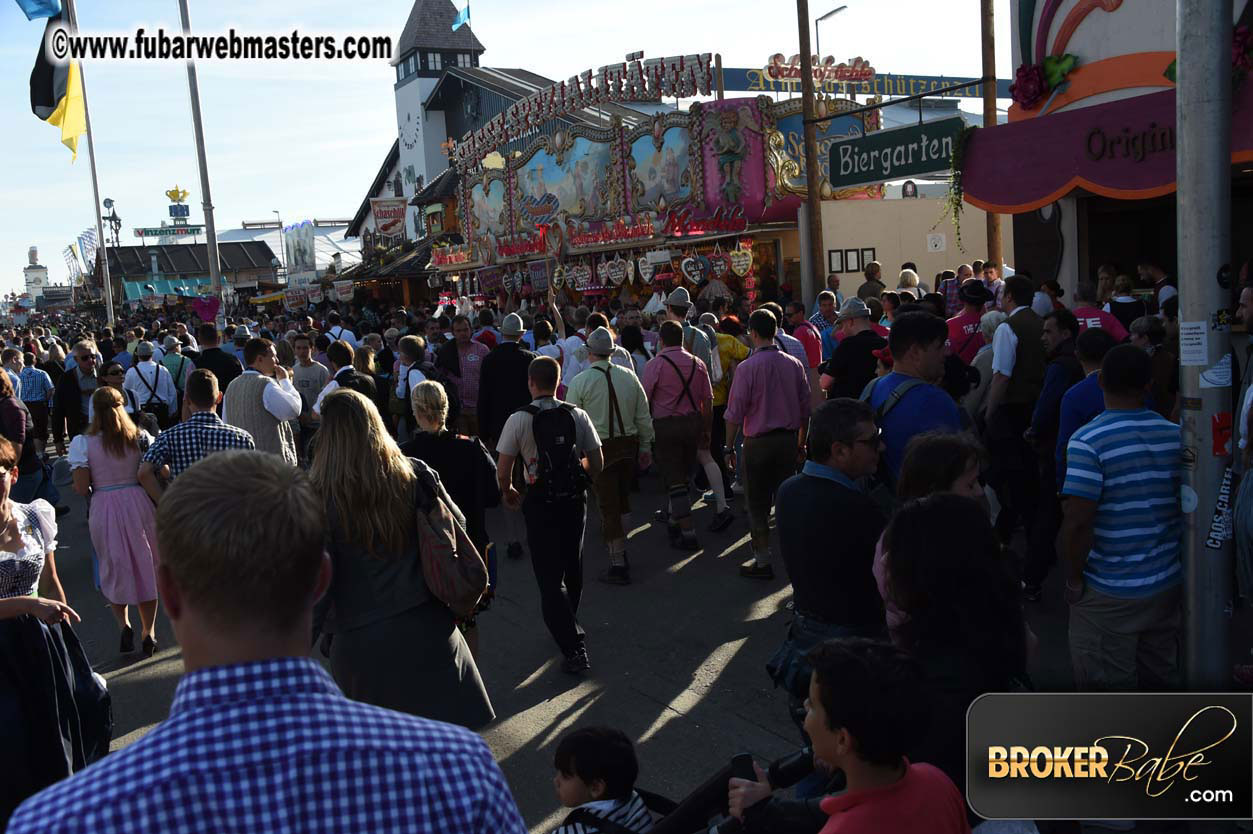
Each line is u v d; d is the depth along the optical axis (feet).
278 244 232.12
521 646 19.38
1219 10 11.57
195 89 63.10
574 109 73.20
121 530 19.51
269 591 4.41
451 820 4.27
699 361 24.94
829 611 10.86
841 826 6.46
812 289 48.21
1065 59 32.68
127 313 211.41
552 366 18.31
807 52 46.37
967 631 8.09
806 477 11.16
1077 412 16.34
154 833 3.92
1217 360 11.79
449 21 153.48
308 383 35.60
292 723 4.21
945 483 10.05
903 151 37.78
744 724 15.40
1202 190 11.79
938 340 14.25
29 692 11.45
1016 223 39.34
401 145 159.53
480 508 16.07
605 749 10.13
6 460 12.03
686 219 63.82
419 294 114.93
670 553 24.67
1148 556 11.93
